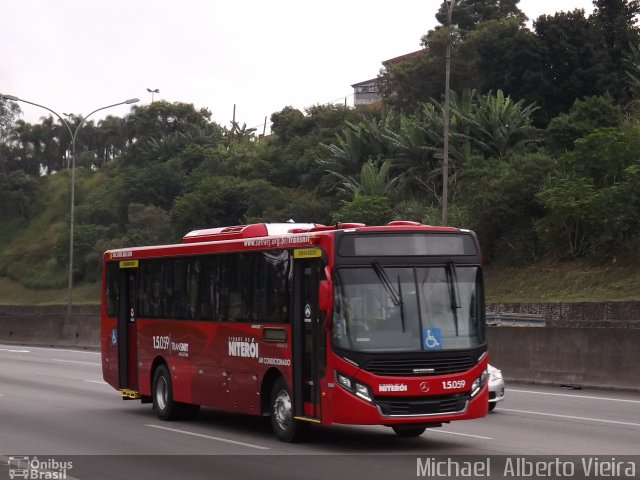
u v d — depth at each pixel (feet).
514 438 47.26
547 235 123.85
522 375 83.05
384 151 170.09
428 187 151.53
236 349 50.14
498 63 165.17
